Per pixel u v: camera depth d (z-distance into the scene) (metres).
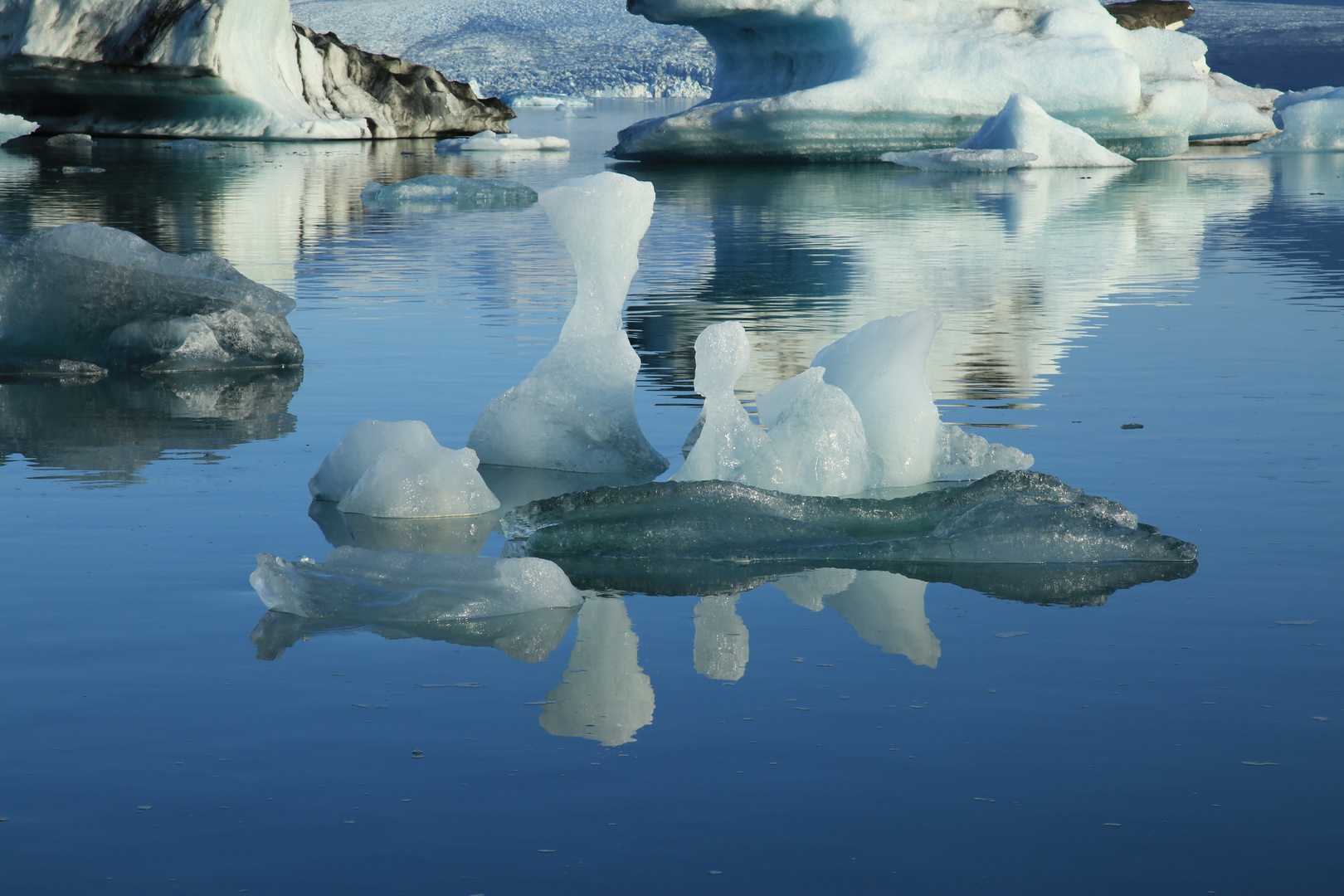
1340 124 36.03
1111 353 8.53
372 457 5.31
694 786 2.71
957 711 3.12
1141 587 4.14
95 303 8.55
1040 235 16.25
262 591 3.97
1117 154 30.34
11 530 4.77
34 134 40.53
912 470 5.71
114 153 32.53
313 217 18.75
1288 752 2.88
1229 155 34.47
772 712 3.12
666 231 16.97
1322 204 20.50
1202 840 2.48
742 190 24.09
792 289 11.75
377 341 9.17
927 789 2.69
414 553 4.20
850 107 30.50
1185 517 4.91
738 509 4.82
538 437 6.08
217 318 8.29
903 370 5.80
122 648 3.57
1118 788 2.70
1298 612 3.85
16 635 3.67
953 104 30.62
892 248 14.94
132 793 2.69
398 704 3.17
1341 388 7.38
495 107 48.19
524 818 2.57
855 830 2.52
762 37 33.91
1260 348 8.67
